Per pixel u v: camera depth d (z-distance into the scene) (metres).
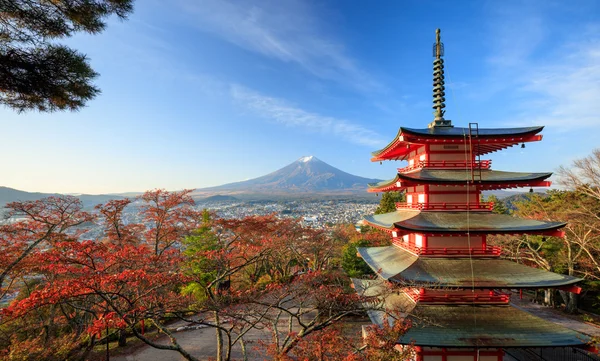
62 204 23.45
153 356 23.81
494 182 17.34
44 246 22.08
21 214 22.31
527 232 16.62
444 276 16.64
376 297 17.41
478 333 15.70
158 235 29.27
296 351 14.88
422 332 15.81
